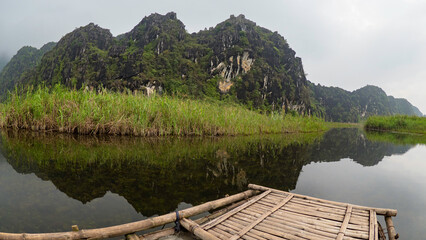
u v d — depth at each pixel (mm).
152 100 13477
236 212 3900
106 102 12305
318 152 11383
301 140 16219
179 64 68438
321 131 29453
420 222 4094
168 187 4973
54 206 3779
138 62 60281
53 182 4859
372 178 6820
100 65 63344
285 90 80312
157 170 6176
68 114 11375
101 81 57094
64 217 3447
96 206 3877
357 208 4035
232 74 70125
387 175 7219
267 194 4770
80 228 3178
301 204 4277
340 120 126125
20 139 9289
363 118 142250
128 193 4512
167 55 69125
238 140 13422
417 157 10719
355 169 7949
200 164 7164
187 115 13664
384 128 36500
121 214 3652
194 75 66625
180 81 62438
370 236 3117
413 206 4762
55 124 11312
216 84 66688
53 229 3111
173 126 13227
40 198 4047
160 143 10398
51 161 6410
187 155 8344
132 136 11586
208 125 14367
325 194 5344
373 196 5281
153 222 3150
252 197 4816
